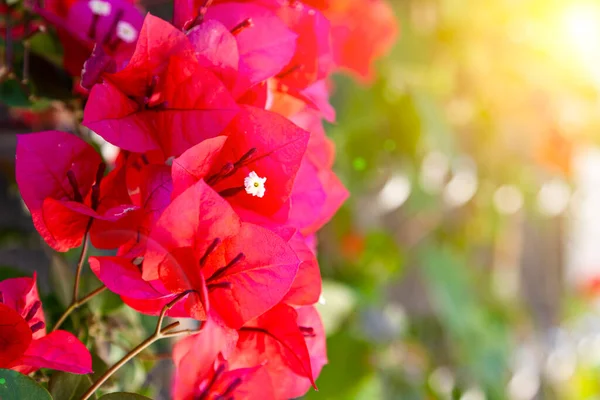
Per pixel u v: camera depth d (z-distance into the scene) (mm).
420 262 982
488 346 1017
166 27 384
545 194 1124
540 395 1337
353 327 780
